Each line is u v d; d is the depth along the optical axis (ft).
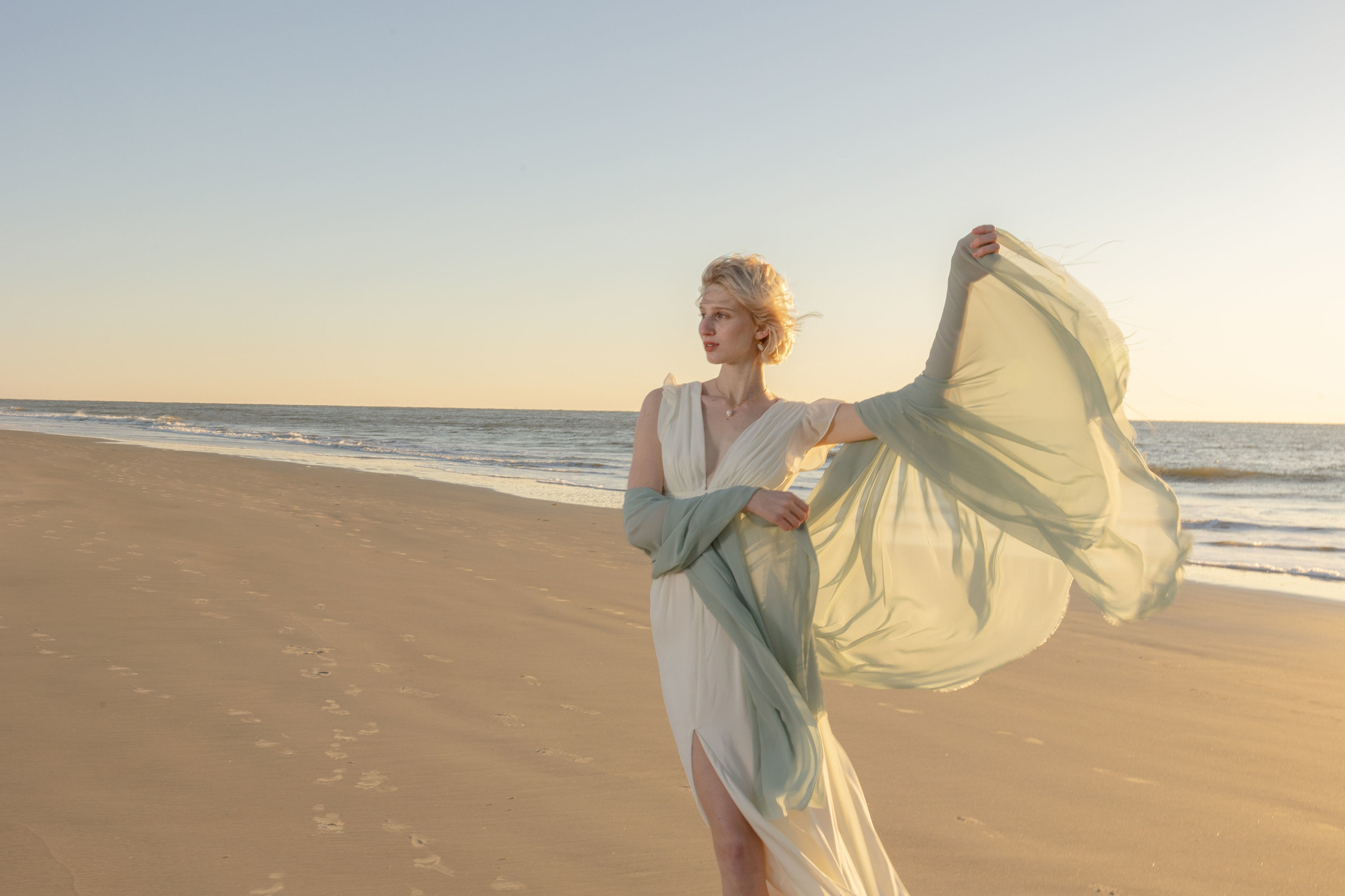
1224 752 13.30
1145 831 10.29
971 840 9.84
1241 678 18.29
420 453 100.83
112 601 17.39
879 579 8.47
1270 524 53.26
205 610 17.28
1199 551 42.14
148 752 10.59
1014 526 7.48
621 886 8.20
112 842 8.44
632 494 7.39
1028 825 10.32
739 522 7.13
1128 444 7.20
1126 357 7.30
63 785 9.57
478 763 10.92
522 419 288.30
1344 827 10.61
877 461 8.26
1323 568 36.63
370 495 43.73
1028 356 7.59
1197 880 9.16
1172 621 24.07
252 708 12.28
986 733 13.61
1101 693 16.47
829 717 14.11
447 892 7.93
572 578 24.48
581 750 11.56
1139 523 7.16
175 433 114.83
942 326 7.63
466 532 32.76
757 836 6.55
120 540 24.16
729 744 6.75
